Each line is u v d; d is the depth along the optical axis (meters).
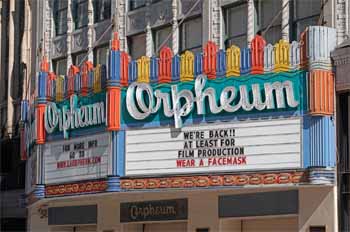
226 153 25.75
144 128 27.52
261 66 25.22
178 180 26.67
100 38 35.50
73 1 38.75
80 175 29.88
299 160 24.39
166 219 30.25
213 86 26.11
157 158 27.16
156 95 27.28
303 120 24.41
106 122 28.33
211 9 30.59
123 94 28.06
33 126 34.41
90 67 29.92
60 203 36.38
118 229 32.44
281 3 28.33
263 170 25.00
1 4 50.81
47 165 32.09
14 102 47.66
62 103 31.33
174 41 32.12
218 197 28.38
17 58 48.19
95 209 34.03
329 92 24.27
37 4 41.34
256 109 25.25
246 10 29.72
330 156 24.09
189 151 26.50
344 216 24.62
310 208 25.28
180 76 26.81
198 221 29.02
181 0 32.19
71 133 30.58
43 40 40.12
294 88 24.61
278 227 27.27
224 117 25.88
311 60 24.25
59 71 39.47
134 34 34.41
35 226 38.91
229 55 25.89
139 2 34.50
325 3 26.23
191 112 26.55
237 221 28.58
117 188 27.81
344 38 25.59
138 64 27.86
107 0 36.28
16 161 46.53
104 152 28.52
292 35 27.88
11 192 46.56
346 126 24.69
